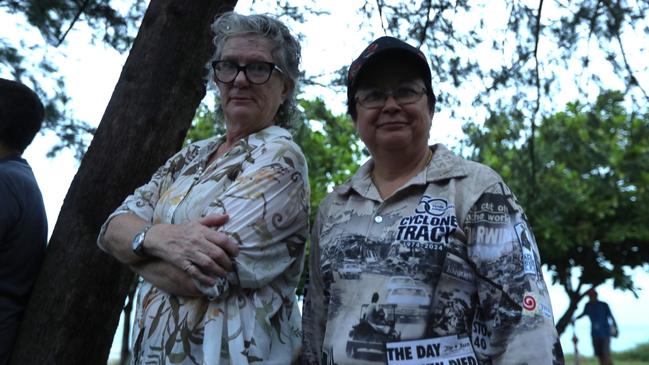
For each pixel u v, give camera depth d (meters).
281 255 2.01
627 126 6.58
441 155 1.96
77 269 2.57
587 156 6.43
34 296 2.53
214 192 2.04
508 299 1.71
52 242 2.62
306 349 2.07
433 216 1.83
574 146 6.16
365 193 1.99
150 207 2.23
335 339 1.86
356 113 2.06
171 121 2.82
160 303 1.98
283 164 2.05
